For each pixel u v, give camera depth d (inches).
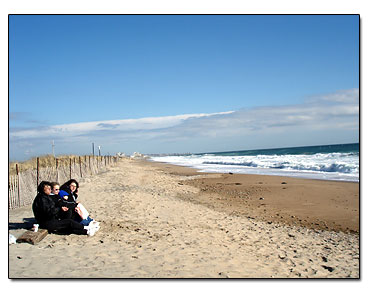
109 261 217.0
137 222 349.1
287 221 400.5
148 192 613.9
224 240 295.7
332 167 1047.6
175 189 703.7
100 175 979.3
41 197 281.7
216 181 883.4
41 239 261.4
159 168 1748.3
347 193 584.7
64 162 839.1
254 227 360.8
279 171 1140.5
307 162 1346.0
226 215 426.3
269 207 493.7
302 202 523.8
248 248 274.4
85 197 519.2
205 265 218.1
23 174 449.7
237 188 717.3
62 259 217.0
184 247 260.8
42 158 918.4
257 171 1197.1
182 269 207.0
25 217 345.7
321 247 290.2
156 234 300.7
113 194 554.9
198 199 575.2
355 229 356.8
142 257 228.5
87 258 221.3
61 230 287.6
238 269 214.8
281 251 272.4
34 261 211.0
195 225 352.8
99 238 275.4
